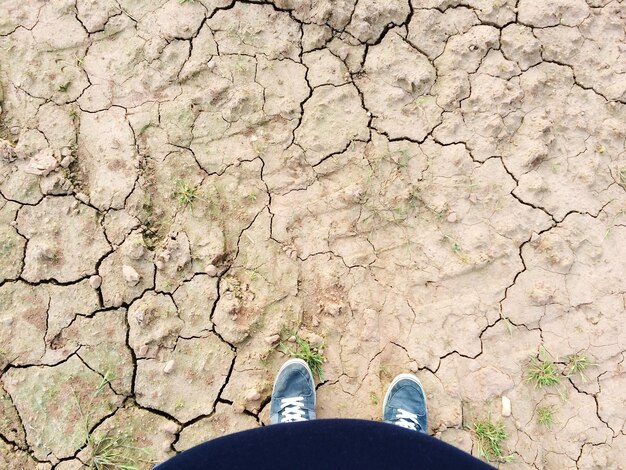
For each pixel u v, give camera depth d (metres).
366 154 2.56
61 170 2.46
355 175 2.55
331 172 2.55
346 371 2.43
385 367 2.44
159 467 1.75
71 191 2.45
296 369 2.36
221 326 2.41
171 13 2.58
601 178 2.55
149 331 2.39
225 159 2.53
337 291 2.48
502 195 2.54
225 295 2.42
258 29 2.60
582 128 2.57
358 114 2.59
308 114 2.58
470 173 2.55
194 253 2.44
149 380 2.37
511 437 2.40
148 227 2.47
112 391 2.36
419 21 2.61
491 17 2.62
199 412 2.37
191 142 2.54
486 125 2.55
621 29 2.61
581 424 2.42
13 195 2.43
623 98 2.59
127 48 2.56
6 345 2.36
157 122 2.53
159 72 2.56
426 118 2.58
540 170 2.55
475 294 2.49
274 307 2.44
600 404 2.43
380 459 1.78
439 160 2.56
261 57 2.60
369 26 2.57
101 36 2.57
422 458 1.78
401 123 2.58
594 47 2.61
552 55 2.61
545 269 2.50
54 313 2.39
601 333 2.47
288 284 2.46
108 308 2.40
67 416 2.33
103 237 2.44
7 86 2.53
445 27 2.61
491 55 2.60
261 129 2.56
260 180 2.53
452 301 2.48
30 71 2.53
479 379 2.43
